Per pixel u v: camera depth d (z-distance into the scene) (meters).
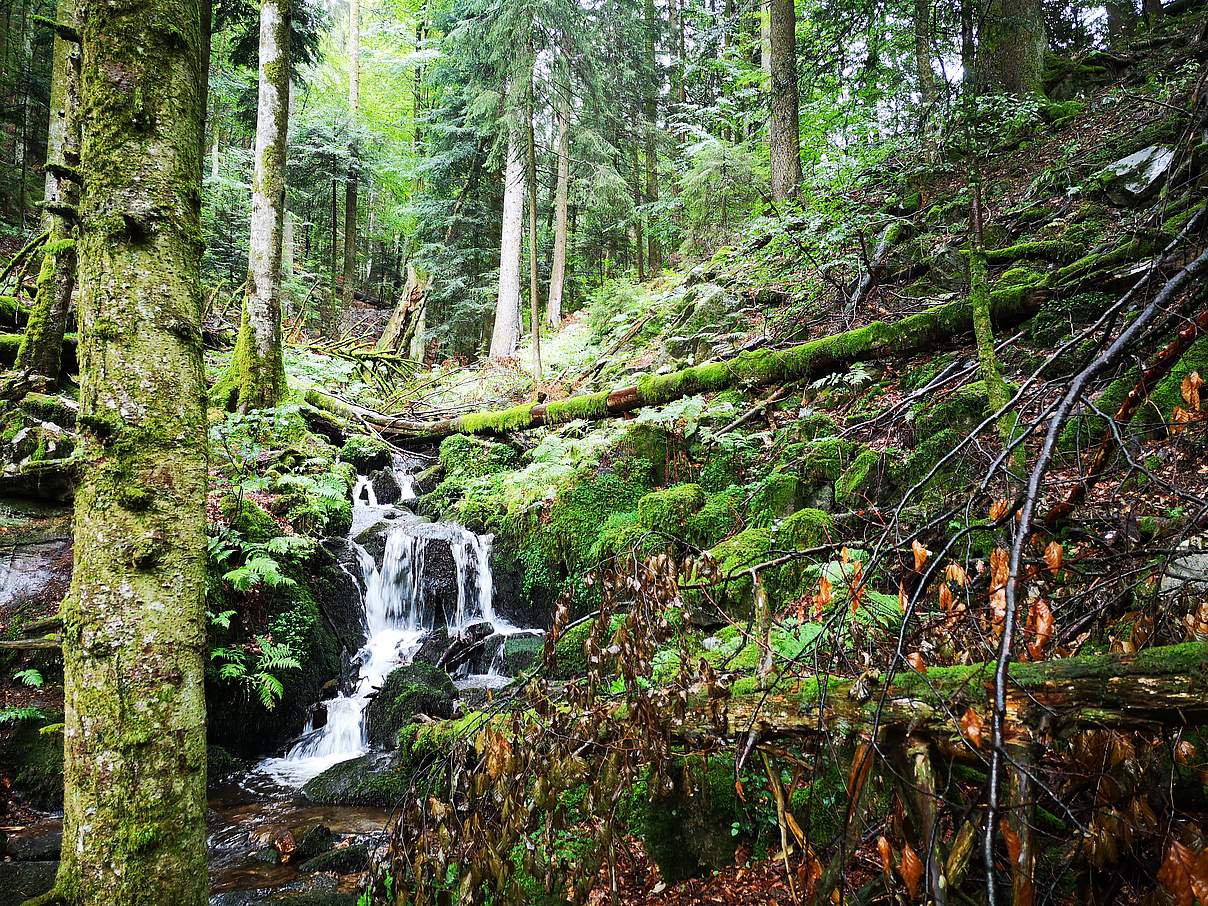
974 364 4.70
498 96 13.91
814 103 12.53
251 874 3.99
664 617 2.56
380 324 22.75
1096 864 1.61
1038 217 7.50
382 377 13.62
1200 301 2.56
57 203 2.26
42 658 5.06
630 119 18.08
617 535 6.55
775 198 10.56
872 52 9.91
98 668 2.17
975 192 5.43
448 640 7.21
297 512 7.41
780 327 8.64
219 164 17.19
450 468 9.54
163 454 2.27
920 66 9.30
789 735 2.23
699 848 3.10
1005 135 8.93
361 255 27.47
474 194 19.83
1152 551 2.32
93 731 2.15
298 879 3.88
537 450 7.93
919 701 1.88
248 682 5.75
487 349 20.03
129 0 2.27
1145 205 6.54
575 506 7.57
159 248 2.29
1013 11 10.51
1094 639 2.53
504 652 7.00
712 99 17.16
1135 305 4.31
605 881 3.04
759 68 14.22
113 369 2.24
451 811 2.54
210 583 5.91
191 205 2.40
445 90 18.95
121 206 2.25
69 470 2.22
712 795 3.17
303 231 23.48
